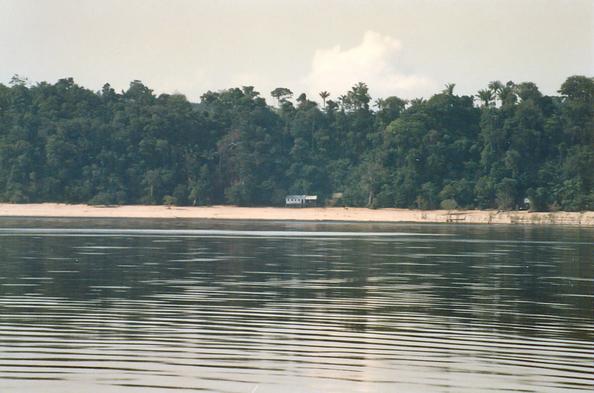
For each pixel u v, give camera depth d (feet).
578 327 399.65
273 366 311.68
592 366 316.40
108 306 452.76
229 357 324.60
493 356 331.77
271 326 392.88
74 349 335.06
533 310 456.04
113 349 335.88
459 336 372.99
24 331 372.58
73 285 551.18
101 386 282.36
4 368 303.27
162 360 318.04
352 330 384.88
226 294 511.40
